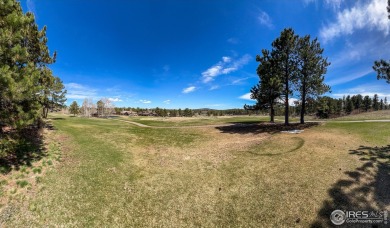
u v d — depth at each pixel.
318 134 18.77
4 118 8.34
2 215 7.00
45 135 16.69
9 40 8.36
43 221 7.16
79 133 20.50
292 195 8.80
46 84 17.70
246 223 7.49
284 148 15.23
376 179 9.22
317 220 7.13
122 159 13.92
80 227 7.18
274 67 25.52
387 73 14.34
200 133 25.77
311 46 24.75
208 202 8.97
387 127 20.09
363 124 22.88
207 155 15.45
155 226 7.52
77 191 9.24
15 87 7.85
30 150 12.20
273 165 12.20
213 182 10.79
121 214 8.09
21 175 9.34
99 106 89.56
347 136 17.23
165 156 15.39
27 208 7.57
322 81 24.62
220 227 7.40
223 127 30.62
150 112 132.75
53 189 9.02
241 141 19.67
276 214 7.76
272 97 26.55
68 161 12.23
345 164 11.18
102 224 7.45
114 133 23.00
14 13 8.77
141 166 13.09
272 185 9.86
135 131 26.09
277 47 25.84
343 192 8.51
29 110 9.18
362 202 7.76
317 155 12.95
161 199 9.23
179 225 7.57
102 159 13.38
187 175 11.77
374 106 97.31
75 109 72.38
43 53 16.72
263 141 18.20
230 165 12.95
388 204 7.47
